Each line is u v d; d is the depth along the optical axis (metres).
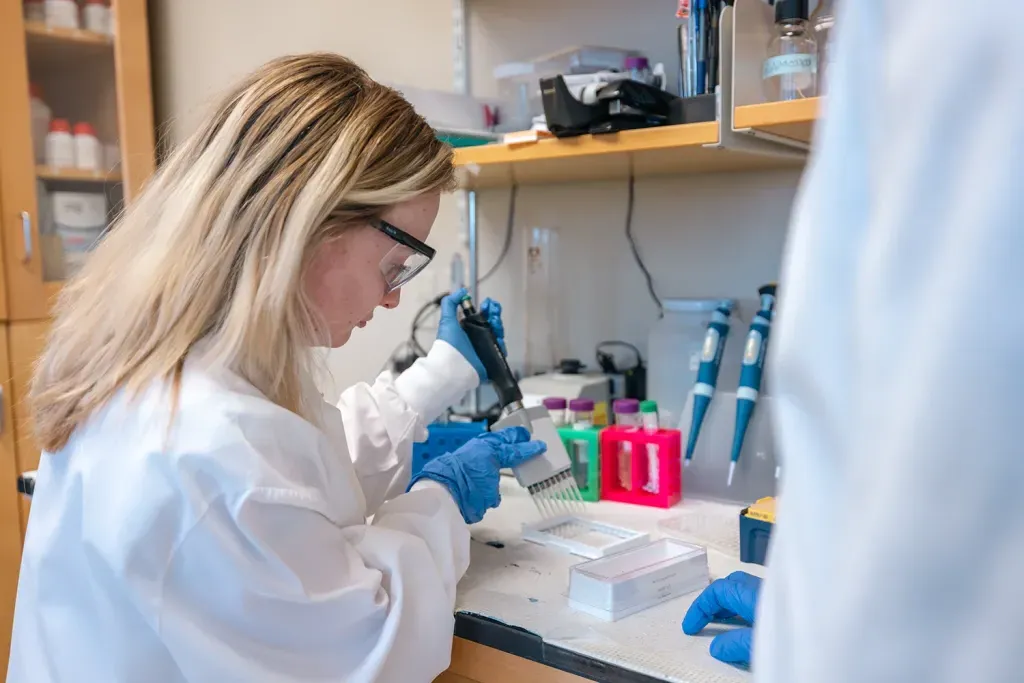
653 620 0.93
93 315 0.83
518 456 1.09
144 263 0.80
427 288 2.04
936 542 0.32
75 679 0.76
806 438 0.39
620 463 1.41
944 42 0.33
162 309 0.78
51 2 2.06
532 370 1.86
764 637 0.41
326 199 0.78
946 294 0.32
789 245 0.41
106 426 0.76
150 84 2.27
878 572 0.34
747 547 1.11
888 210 0.35
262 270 0.78
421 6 2.00
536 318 1.86
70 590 0.77
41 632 0.79
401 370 1.93
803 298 0.39
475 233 1.94
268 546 0.71
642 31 1.65
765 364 1.36
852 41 0.38
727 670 0.80
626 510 1.35
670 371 1.56
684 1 1.35
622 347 1.76
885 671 0.34
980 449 0.31
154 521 0.70
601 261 1.77
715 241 1.63
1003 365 0.31
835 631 0.35
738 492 1.38
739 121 1.17
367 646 0.77
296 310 0.80
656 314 1.71
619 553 1.05
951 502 0.32
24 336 1.96
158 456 0.71
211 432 0.71
